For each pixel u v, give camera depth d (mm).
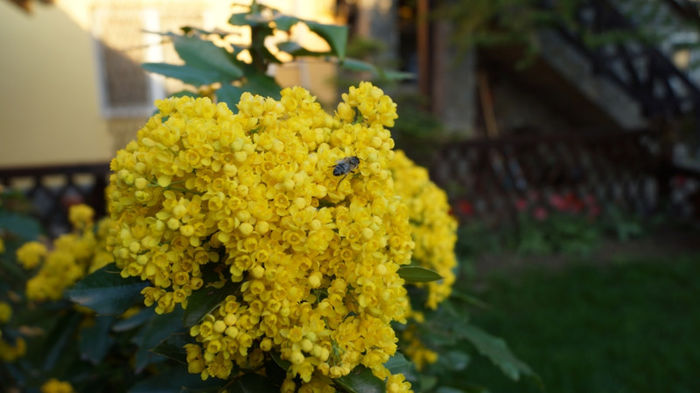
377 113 1039
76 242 1832
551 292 4867
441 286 1478
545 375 3387
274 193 936
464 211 6703
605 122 8891
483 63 9711
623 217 7078
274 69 2557
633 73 7359
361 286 964
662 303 4520
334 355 942
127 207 983
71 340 1801
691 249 6195
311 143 1014
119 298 1091
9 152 7480
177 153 933
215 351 938
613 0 7406
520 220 6668
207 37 1508
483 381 3330
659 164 7418
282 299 924
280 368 1052
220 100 1262
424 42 8023
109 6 7320
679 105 7164
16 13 7316
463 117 7934
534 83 9562
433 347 1558
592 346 3754
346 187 991
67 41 7418
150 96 7566
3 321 2180
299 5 7062
